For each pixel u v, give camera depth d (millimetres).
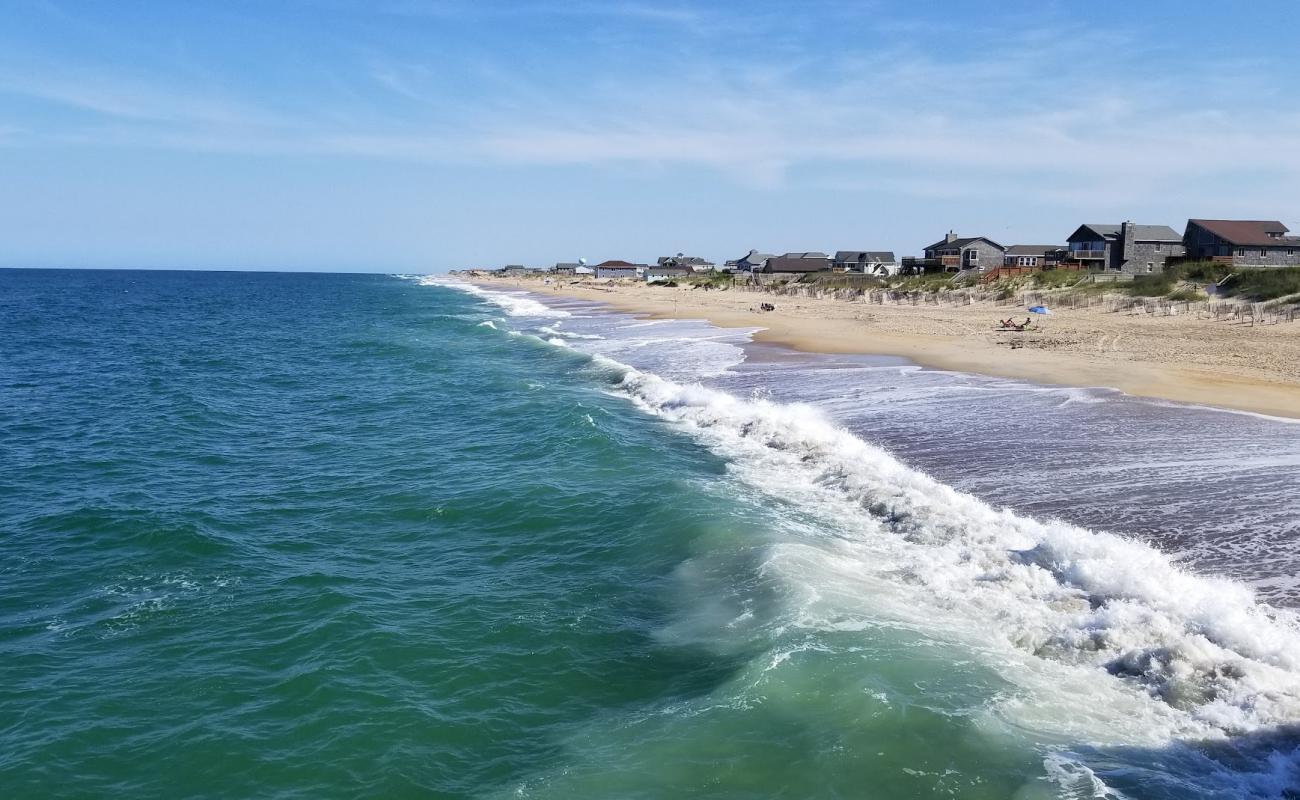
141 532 14727
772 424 20812
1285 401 20609
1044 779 7086
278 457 20891
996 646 9281
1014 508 13453
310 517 15867
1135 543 11445
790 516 14102
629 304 87938
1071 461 15938
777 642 9578
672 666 9766
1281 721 7523
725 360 34844
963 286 76938
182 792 7785
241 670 9914
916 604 10461
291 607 11664
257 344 52750
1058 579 10695
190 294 143625
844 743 7711
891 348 35969
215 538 14453
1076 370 26828
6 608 11695
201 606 11711
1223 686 8086
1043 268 76250
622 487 16703
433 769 8016
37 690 9477
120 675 9820
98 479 18703
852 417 21188
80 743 8484
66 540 14406
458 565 13281
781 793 7234
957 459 16609
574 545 13914
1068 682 8477
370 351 47375
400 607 11633
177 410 27594
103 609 11648
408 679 9664
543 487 16922
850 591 10828
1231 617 9141
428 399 29562
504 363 40219
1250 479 14203
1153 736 7543
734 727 8164
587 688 9414
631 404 26641
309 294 148250
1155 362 27875
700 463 18188
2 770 8047
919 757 7465
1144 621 9289
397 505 16500
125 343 53844
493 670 9836
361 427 24688
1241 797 6738
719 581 11727
